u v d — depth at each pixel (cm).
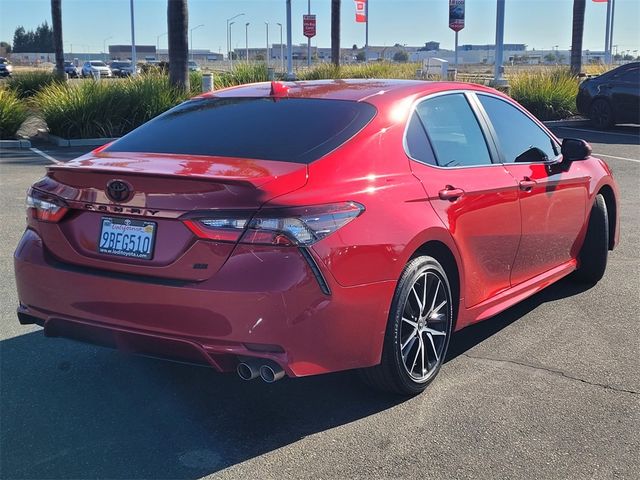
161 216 345
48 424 378
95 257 365
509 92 2130
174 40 1797
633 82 1834
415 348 404
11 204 917
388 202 378
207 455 350
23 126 1833
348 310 350
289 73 2783
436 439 364
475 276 449
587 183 575
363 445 359
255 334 331
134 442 361
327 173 365
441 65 3036
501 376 438
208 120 433
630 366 454
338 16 3181
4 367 447
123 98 1639
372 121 407
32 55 12712
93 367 450
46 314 383
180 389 421
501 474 332
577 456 348
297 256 333
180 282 340
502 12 2212
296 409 397
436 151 434
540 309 561
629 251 735
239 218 332
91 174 363
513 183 477
